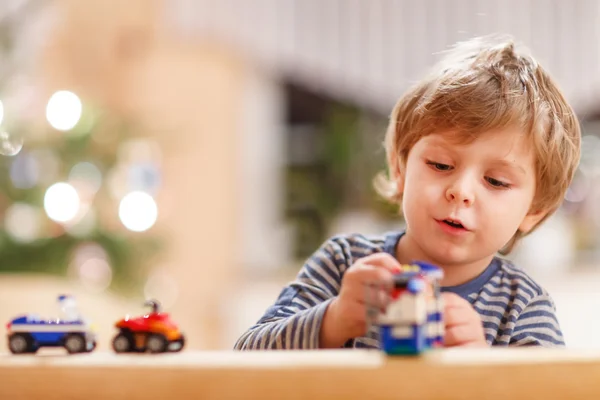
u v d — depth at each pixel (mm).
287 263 4051
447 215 1004
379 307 730
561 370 688
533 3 3795
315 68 4039
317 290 1113
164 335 823
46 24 3541
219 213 3988
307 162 4207
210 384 706
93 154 3002
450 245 1014
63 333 840
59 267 2838
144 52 3988
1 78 2865
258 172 4164
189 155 3947
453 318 870
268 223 4160
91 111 3029
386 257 893
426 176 1029
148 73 3979
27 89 2988
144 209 3002
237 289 3881
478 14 3564
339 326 889
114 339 828
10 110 2785
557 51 3799
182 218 3930
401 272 770
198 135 3971
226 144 4031
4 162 2848
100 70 3941
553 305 1128
